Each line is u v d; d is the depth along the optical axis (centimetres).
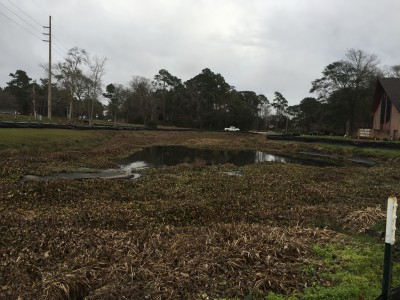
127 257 574
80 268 534
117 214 919
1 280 504
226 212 1023
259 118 10650
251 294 468
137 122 8806
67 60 5516
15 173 1481
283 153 3738
